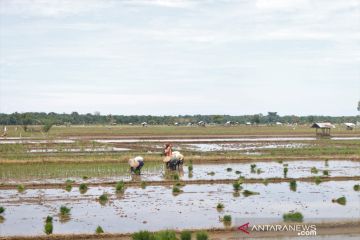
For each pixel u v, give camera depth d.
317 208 28.30
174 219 25.59
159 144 79.81
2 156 54.75
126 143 81.06
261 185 37.78
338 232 22.62
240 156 57.38
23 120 158.75
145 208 28.56
